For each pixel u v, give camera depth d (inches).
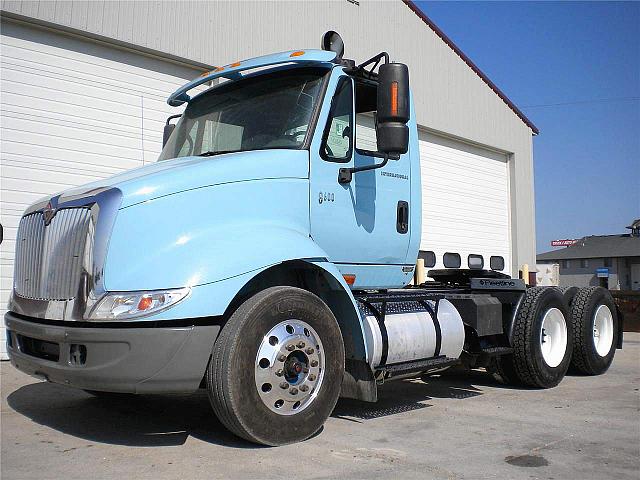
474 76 679.7
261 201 177.3
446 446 168.4
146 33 395.2
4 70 346.3
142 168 190.4
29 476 140.0
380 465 150.0
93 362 148.0
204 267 155.1
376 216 210.7
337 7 532.7
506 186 732.7
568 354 275.7
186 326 150.7
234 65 212.8
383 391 257.0
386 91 180.9
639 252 2257.6
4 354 333.7
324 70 201.3
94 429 182.7
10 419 195.8
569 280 2418.8
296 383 167.6
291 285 187.0
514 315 260.1
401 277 224.8
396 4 594.6
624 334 530.9
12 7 340.5
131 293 149.6
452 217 657.6
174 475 140.5
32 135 353.1
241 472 142.7
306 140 191.8
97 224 155.3
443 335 220.2
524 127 747.4
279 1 481.1
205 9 428.5
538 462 155.1
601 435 182.2
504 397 243.4
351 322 187.6
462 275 279.1
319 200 191.6
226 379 153.6
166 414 204.1
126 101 392.2
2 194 340.5
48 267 165.8
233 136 207.6
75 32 367.9
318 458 154.3
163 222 158.7
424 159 631.8
